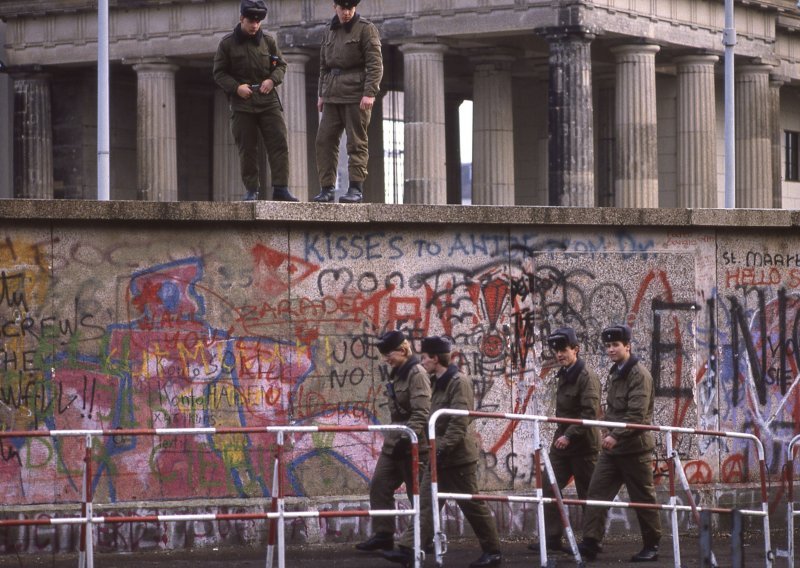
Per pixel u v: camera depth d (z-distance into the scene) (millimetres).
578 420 15422
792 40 66250
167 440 17125
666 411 19219
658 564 16500
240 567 15875
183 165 64625
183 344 17219
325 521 17516
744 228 19625
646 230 19141
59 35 59875
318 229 17672
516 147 65750
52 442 16781
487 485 18359
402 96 68250
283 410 17531
